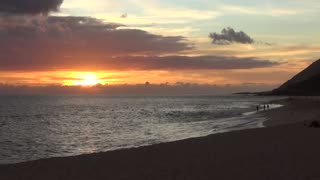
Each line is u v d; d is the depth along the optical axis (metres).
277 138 21.61
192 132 42.22
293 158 14.65
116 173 13.38
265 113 74.25
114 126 56.72
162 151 18.28
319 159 14.30
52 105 161.75
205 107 133.12
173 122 61.78
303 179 11.19
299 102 126.06
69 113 98.38
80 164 15.49
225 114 82.88
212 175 12.26
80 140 38.44
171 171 13.17
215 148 18.59
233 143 20.30
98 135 43.41
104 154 18.08
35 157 27.41
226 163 14.20
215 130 42.72
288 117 55.25
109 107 140.62
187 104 172.62
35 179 12.92
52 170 14.38
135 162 15.48
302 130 26.02
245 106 138.00
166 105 160.25
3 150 31.45
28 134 46.12
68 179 12.73
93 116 85.25
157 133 43.25
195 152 17.50
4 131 50.53
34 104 174.00
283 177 11.52
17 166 15.44
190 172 12.86
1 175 13.70
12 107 136.75
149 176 12.55
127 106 150.62
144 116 82.75
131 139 37.72
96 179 12.57
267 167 13.08
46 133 47.22
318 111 65.62
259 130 27.48
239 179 11.55
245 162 14.23
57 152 30.05
